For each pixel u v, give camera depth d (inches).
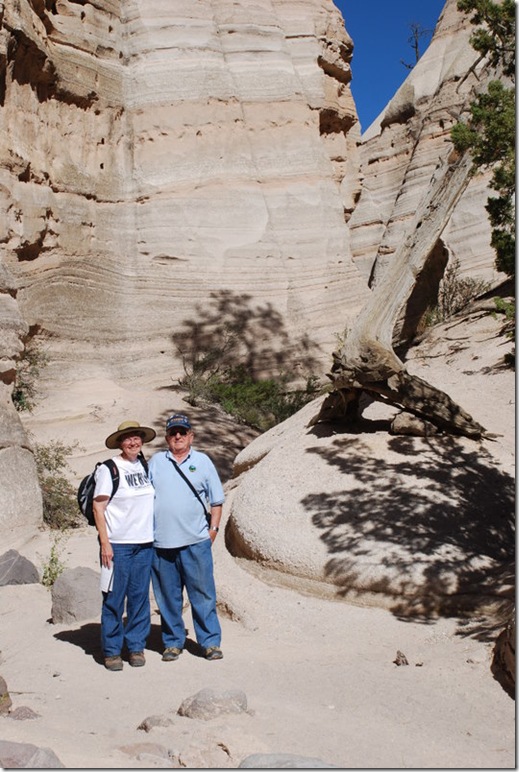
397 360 343.6
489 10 393.4
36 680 193.8
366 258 1293.1
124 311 733.3
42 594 290.7
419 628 239.8
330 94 909.2
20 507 386.0
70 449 511.8
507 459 326.3
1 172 614.5
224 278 774.5
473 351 465.4
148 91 797.9
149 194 775.7
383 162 1317.7
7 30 610.5
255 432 656.4
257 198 809.5
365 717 166.9
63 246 689.6
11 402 414.3
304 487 320.5
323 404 373.1
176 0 828.0
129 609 213.2
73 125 733.3
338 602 266.2
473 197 1011.9
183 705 161.0
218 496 226.2
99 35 775.7
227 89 818.8
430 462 321.1
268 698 178.4
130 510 213.3
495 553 272.4
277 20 871.1
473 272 978.7
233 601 273.1
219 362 738.2
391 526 284.0
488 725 164.1
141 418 614.2
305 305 796.6
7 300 426.9
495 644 208.7
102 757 133.1
